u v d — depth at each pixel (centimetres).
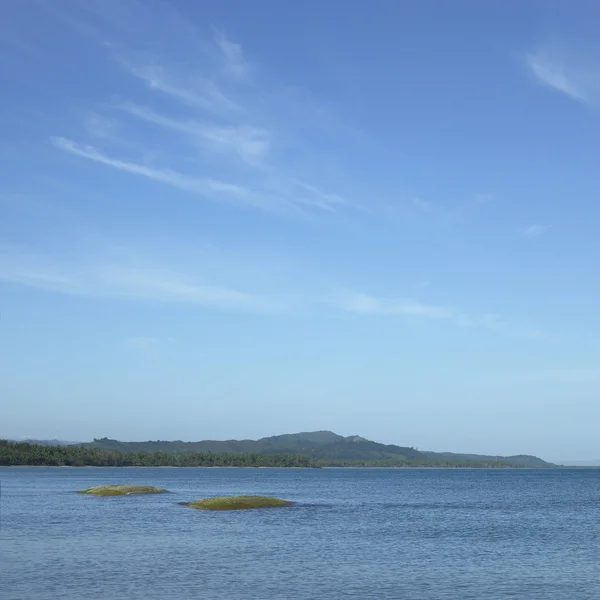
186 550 5891
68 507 10331
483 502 12812
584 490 18650
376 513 9838
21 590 4222
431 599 4097
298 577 4725
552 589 4400
